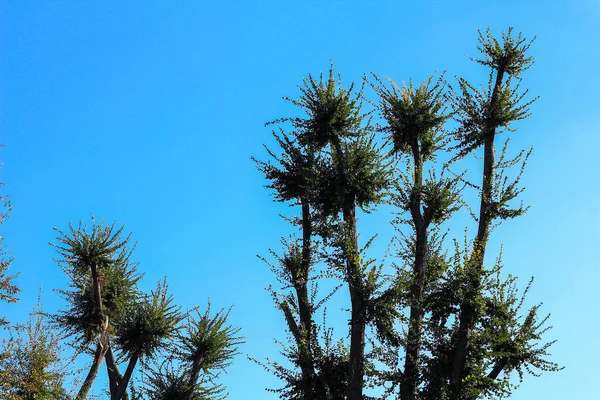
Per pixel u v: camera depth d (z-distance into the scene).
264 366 19.58
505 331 19.23
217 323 26.11
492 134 21.34
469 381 18.38
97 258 27.09
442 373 18.72
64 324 27.05
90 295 27.56
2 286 19.58
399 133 21.56
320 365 19.61
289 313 20.94
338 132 22.20
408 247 21.30
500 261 19.27
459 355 18.72
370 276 19.20
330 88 22.53
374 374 18.56
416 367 18.89
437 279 19.69
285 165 23.34
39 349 24.97
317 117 21.97
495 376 19.33
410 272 19.42
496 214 20.05
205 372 25.62
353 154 21.06
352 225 20.80
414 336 18.86
